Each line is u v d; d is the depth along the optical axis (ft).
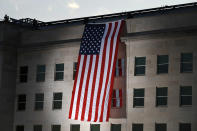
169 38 225.56
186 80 220.23
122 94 236.02
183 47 222.28
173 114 221.25
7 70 269.64
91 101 227.61
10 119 270.05
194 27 219.41
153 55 229.66
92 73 230.07
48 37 265.13
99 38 233.35
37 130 262.47
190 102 219.41
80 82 231.71
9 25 273.33
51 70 260.83
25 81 270.67
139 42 233.55
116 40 230.27
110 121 237.45
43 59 264.72
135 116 230.68
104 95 225.35
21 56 273.33
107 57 229.25
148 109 227.61
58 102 257.14
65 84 254.88
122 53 238.68
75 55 253.44
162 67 227.81
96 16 269.85
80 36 253.24
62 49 258.37
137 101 231.91
